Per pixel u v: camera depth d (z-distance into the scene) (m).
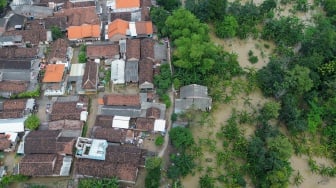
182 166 54.69
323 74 65.75
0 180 54.44
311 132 61.09
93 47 70.00
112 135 58.56
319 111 62.44
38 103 64.69
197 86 63.47
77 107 61.72
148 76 65.69
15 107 62.19
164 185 54.97
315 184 56.91
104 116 60.78
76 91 65.62
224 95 65.38
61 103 62.31
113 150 56.03
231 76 68.81
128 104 62.81
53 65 67.19
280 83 63.66
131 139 59.06
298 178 56.06
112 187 52.09
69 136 58.69
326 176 57.44
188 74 66.38
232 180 54.66
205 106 62.34
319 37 69.50
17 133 59.47
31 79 66.44
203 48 66.31
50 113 61.50
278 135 58.09
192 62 66.12
